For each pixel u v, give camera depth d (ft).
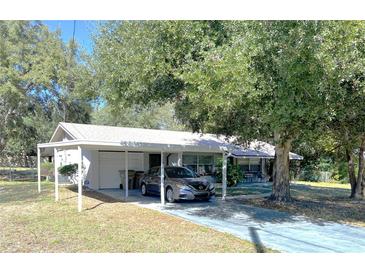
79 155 45.68
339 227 37.06
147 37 36.37
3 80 92.02
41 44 97.45
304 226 37.27
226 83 28.81
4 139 108.78
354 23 26.07
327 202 56.80
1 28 95.40
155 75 37.96
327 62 26.53
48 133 111.04
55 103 107.55
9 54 93.61
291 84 29.14
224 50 30.63
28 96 100.27
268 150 96.94
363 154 63.00
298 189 80.94
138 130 78.89
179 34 34.88
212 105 32.63
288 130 44.68
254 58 31.01
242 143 53.78
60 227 34.65
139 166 78.23
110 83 41.57
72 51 101.86
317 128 42.80
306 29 26.20
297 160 110.63
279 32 28.14
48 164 97.09
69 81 100.89
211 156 88.07
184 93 39.27
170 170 58.80
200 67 31.53
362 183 64.08
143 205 50.65
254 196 62.80
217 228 35.60
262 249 27.55
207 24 36.01
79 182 44.73
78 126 72.08
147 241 29.55
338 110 37.22
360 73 31.01
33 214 42.16
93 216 40.75
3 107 101.60
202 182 54.39
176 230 34.01
